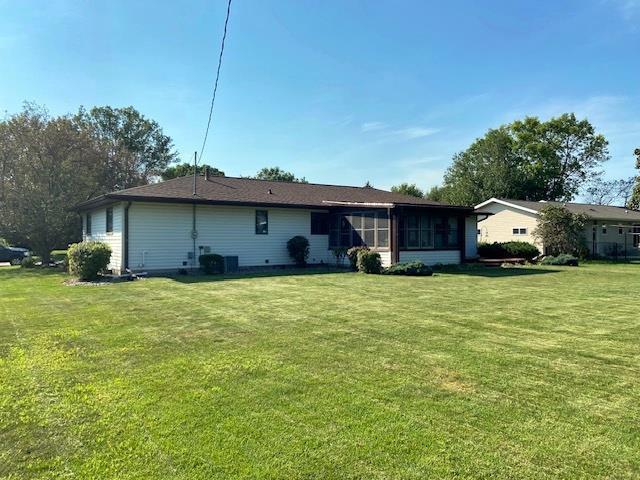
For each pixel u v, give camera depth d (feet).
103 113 152.35
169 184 58.34
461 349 18.02
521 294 34.14
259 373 15.07
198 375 14.92
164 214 51.80
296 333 20.88
